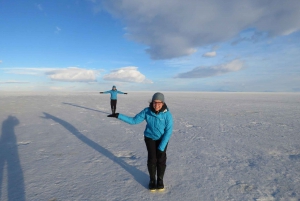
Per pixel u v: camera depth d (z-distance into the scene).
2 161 4.50
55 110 14.89
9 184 3.42
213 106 19.70
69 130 7.93
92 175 3.80
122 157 4.83
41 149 5.41
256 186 3.44
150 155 3.24
